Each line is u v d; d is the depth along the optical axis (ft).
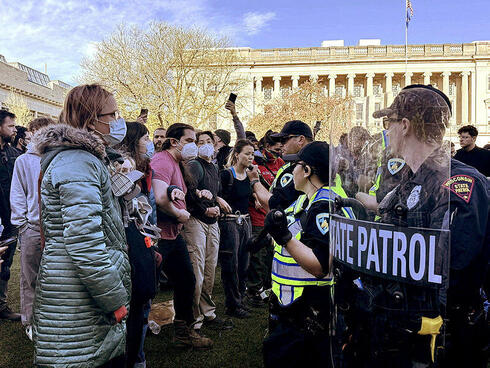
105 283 4.76
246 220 13.19
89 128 5.60
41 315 4.80
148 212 7.24
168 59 89.51
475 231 4.24
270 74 189.06
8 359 9.52
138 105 84.74
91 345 4.85
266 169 14.56
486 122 176.65
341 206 3.92
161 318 11.69
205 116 103.60
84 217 4.65
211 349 10.08
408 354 3.25
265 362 5.71
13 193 10.43
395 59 181.57
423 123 3.41
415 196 3.35
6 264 12.39
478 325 4.66
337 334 3.84
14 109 118.83
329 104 115.85
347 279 3.75
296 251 4.96
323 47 187.62
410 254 3.25
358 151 3.75
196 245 10.67
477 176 4.42
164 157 9.96
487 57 176.04
